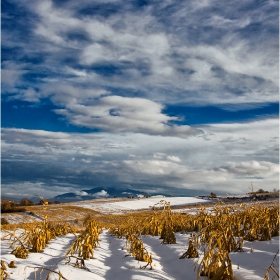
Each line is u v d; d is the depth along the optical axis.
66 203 85.00
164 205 12.41
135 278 5.77
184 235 11.49
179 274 6.29
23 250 8.13
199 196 90.44
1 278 5.75
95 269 6.73
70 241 11.75
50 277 5.72
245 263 6.34
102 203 83.94
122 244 11.29
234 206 10.35
